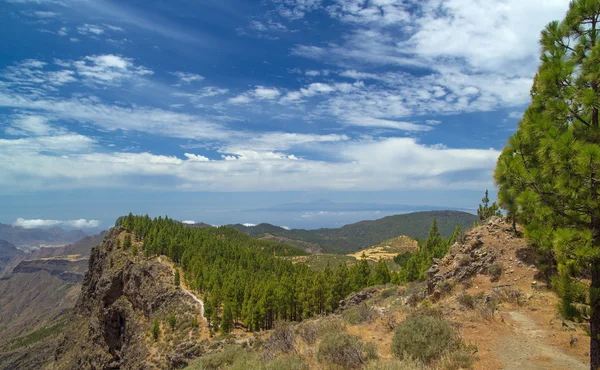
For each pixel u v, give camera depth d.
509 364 11.20
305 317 67.94
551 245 9.66
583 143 9.22
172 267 111.00
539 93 10.61
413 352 11.84
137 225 140.75
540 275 18.02
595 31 10.02
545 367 10.89
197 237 140.62
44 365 143.75
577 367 10.81
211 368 15.87
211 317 74.50
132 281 107.88
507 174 11.09
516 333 13.70
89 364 104.06
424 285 28.58
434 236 62.34
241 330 74.38
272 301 72.06
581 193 8.96
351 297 42.44
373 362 10.71
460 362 11.29
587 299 9.27
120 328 105.19
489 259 20.78
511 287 18.02
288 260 143.75
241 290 85.44
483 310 15.83
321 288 68.88
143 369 71.50
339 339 12.77
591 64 9.52
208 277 95.12
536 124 9.94
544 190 10.10
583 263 8.87
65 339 130.25
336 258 151.25
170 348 72.19
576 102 9.73
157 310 93.31
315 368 11.91
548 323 14.29
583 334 13.01
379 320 18.02
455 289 20.33
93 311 117.75
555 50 10.69
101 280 116.12
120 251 125.94
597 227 9.14
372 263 124.38
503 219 24.36
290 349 14.38
